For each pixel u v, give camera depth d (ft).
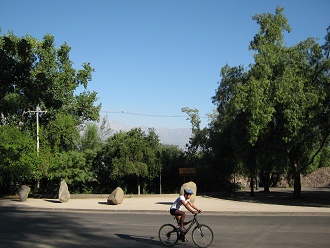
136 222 57.77
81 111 155.63
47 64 137.90
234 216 66.28
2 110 56.59
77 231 48.42
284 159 105.19
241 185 164.25
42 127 122.83
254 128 90.02
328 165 209.05
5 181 115.24
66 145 127.13
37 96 55.88
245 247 36.32
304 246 36.52
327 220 57.67
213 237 38.86
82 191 123.54
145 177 121.80
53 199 105.70
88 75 151.53
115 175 114.83
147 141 116.57
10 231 48.52
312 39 99.09
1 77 50.90
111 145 117.08
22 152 110.73
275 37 103.30
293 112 88.28
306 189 162.61
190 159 133.69
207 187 132.98
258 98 88.79
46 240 41.73
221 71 114.01
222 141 124.26
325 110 92.17
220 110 123.03
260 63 94.48
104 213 74.13
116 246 37.93
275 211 69.87
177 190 130.00
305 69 95.81
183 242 39.55
